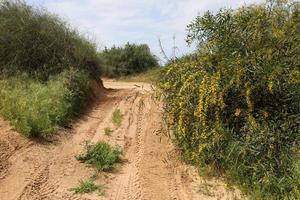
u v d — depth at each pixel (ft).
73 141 18.48
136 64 67.36
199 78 15.92
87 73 32.73
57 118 20.17
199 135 15.47
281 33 15.10
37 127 17.65
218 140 14.85
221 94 14.79
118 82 56.24
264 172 13.39
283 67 14.73
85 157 16.10
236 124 15.39
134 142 19.10
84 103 26.68
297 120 14.44
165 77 18.95
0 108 19.42
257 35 15.64
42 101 20.48
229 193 13.60
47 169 14.87
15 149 15.96
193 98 16.07
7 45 28.19
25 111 18.34
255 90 15.14
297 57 14.98
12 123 18.06
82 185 13.69
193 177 14.99
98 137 19.47
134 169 15.69
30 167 14.82
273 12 15.87
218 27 16.17
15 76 26.30
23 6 30.22
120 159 16.63
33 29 29.27
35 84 24.84
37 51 28.86
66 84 26.14
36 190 13.25
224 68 15.16
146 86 44.86
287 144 13.89
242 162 14.11
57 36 30.37
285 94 14.98
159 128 21.27
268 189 12.93
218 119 15.06
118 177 14.83
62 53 30.32
